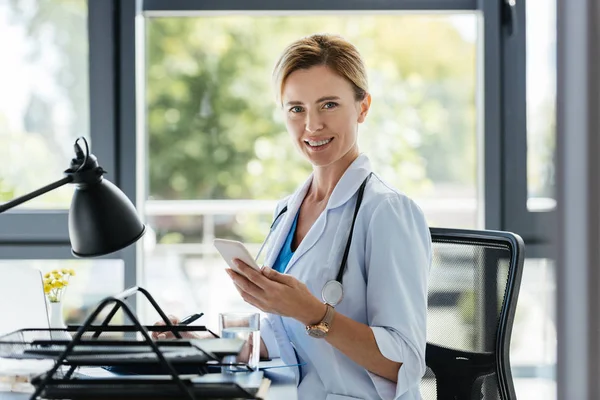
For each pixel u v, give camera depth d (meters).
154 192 7.13
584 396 1.61
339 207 1.73
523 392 3.20
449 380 1.81
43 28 2.91
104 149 2.89
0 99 2.92
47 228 2.89
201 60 7.09
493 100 2.98
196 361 1.22
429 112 6.57
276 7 2.96
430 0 2.98
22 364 1.52
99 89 2.88
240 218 6.41
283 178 7.16
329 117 1.73
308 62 1.73
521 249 1.74
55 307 1.97
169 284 4.60
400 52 6.63
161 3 2.97
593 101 1.64
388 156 6.54
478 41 3.04
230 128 7.12
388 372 1.58
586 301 1.62
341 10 2.96
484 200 3.01
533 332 3.12
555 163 1.68
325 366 1.66
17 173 2.93
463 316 1.81
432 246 1.88
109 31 2.87
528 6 2.93
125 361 1.22
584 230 1.64
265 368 1.62
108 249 1.38
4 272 1.71
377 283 1.60
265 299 1.47
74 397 1.21
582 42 1.65
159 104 7.11
